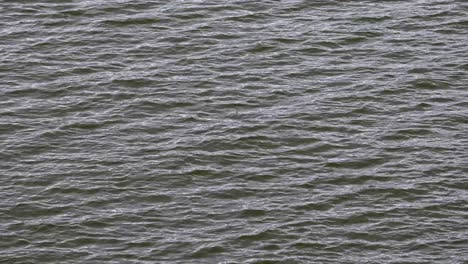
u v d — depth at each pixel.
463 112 155.50
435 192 142.00
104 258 132.25
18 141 149.12
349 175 144.75
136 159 146.62
